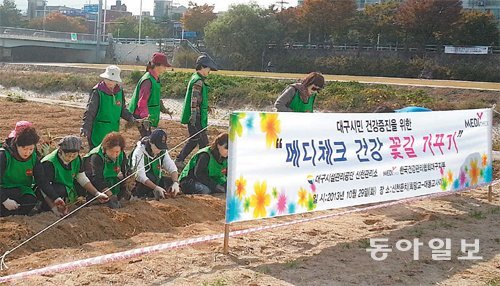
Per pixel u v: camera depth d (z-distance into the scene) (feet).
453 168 27.61
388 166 24.08
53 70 157.28
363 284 17.99
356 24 197.98
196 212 24.84
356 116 22.67
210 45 214.28
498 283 18.40
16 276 16.28
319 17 199.62
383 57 185.98
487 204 29.84
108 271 17.74
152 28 302.45
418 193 25.58
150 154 26.25
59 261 18.22
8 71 152.35
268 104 91.56
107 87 26.89
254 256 19.99
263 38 204.03
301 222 24.21
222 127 56.70
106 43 245.65
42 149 27.55
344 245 21.84
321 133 21.40
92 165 23.67
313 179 21.20
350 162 22.48
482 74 161.27
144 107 29.78
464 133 28.22
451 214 27.35
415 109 31.04
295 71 191.21
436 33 184.96
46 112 64.95
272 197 20.15
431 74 165.99
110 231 21.30
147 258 19.03
